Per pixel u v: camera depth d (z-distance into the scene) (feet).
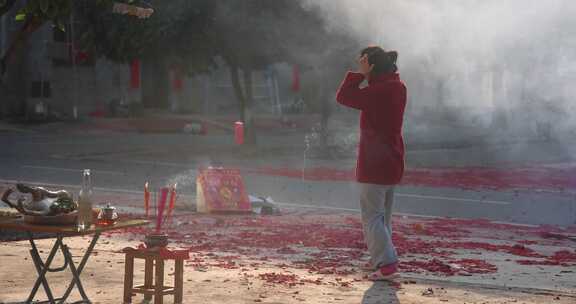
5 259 61.98
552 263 68.33
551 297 52.65
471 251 75.25
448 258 69.77
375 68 58.95
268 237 81.46
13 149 214.69
